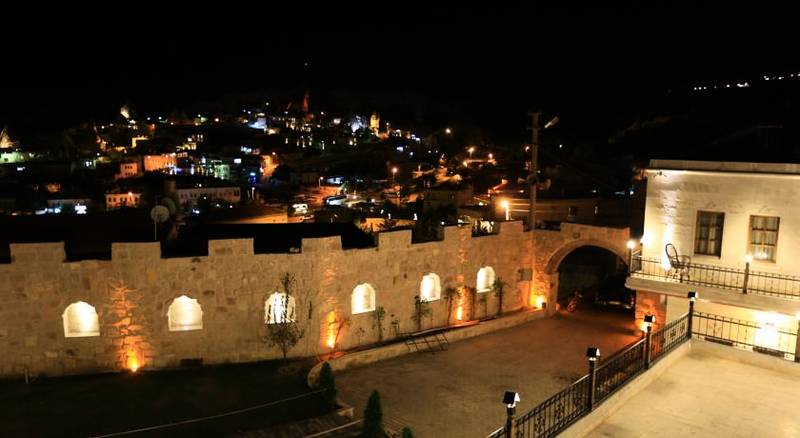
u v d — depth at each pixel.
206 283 24.22
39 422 19.41
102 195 111.69
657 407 13.83
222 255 24.31
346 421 20.16
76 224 32.59
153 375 23.42
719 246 23.52
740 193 22.73
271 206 94.88
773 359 16.06
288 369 24.25
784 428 12.82
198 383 22.81
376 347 26.91
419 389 23.48
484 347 28.31
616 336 30.05
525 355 27.36
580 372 25.41
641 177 53.31
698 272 23.84
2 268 22.23
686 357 16.98
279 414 20.44
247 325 24.88
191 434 18.89
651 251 25.02
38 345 22.80
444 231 29.78
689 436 12.46
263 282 24.92
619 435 12.52
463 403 22.30
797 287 21.62
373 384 23.91
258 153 184.88
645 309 30.38
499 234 32.19
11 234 30.75
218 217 80.62
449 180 89.31
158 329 23.81
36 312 22.64
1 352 22.52
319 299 25.77
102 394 21.64
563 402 13.19
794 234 21.72
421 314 29.02
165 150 174.62
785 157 22.66
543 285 33.44
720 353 17.05
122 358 23.56
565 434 11.98
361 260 26.91
